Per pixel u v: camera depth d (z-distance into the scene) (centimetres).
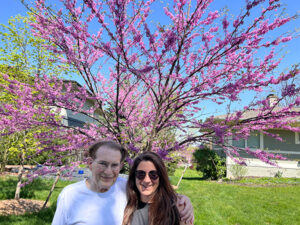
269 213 614
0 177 901
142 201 177
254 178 1335
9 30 627
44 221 449
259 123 322
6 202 577
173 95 391
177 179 1210
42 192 698
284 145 1411
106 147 164
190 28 332
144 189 172
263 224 519
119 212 166
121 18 310
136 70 328
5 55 641
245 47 310
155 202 169
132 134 414
